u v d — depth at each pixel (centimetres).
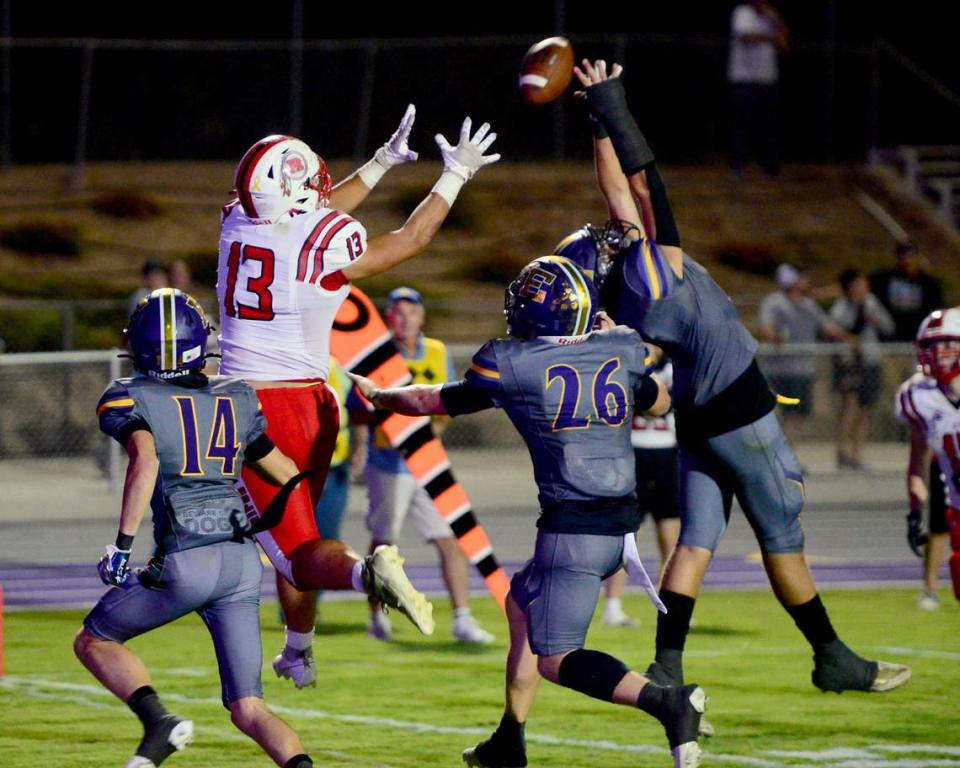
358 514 4894
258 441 1764
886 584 3669
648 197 2017
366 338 2280
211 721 2280
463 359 6128
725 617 3234
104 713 2339
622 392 1825
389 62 7962
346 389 2902
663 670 2138
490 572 2392
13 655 2820
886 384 6412
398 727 2253
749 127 8169
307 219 1834
